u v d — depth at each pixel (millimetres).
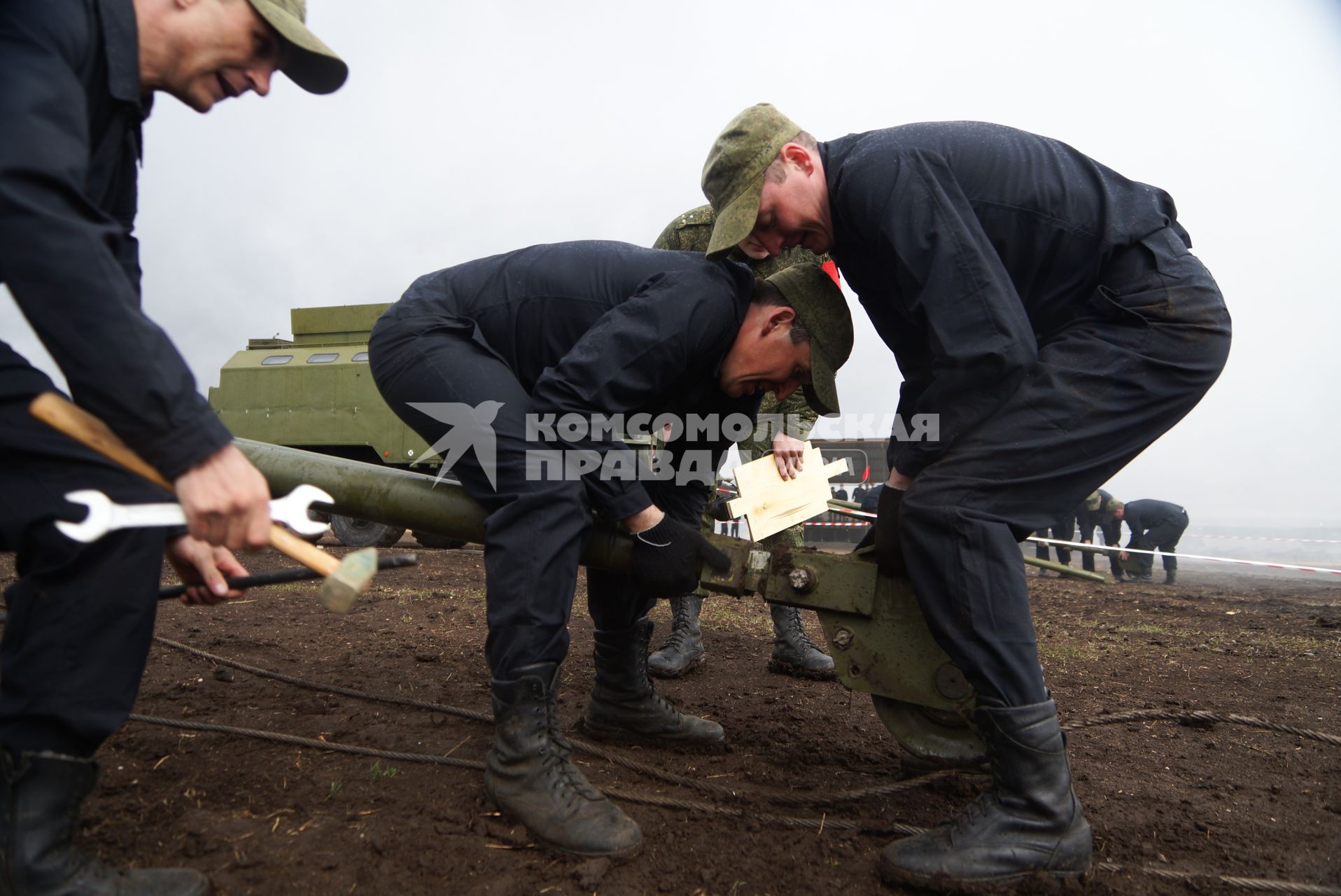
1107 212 1849
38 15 1287
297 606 4871
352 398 9672
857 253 2062
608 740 2600
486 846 1790
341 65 1689
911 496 1831
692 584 2090
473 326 2154
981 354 1732
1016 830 1690
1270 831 2027
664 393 2271
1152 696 3447
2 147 1162
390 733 2455
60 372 1204
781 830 1966
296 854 1707
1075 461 1809
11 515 1381
